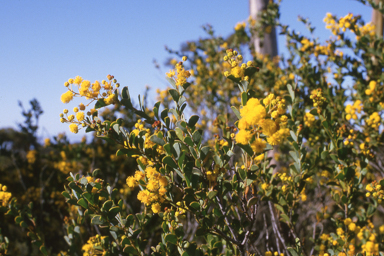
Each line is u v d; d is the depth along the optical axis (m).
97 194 1.53
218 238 1.86
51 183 4.63
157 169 1.52
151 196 1.44
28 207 2.04
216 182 1.47
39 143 5.40
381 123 2.78
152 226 2.88
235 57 1.47
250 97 1.46
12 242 3.52
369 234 1.72
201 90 4.95
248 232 1.58
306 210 3.47
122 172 4.43
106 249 1.73
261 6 4.88
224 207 1.53
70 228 2.16
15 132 5.39
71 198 1.61
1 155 4.72
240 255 1.61
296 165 1.89
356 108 2.67
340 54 3.34
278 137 1.31
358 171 2.08
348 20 3.03
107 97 1.52
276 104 1.32
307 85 3.10
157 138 1.35
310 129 2.70
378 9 3.05
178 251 1.66
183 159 1.36
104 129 1.47
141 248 1.64
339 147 1.92
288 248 1.82
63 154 4.35
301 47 3.44
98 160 4.53
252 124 1.29
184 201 1.49
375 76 3.09
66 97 1.46
